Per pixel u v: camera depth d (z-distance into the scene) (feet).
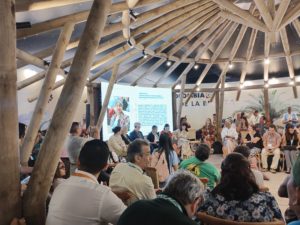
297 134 26.91
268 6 18.63
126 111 32.17
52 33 19.06
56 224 5.73
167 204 4.86
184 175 5.48
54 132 6.83
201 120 42.83
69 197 5.78
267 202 7.00
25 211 6.49
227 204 7.03
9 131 6.03
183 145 30.91
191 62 33.76
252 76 40.11
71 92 7.02
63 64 22.76
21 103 24.81
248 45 32.35
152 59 32.22
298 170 3.49
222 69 37.19
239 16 20.12
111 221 5.72
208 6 22.16
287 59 33.71
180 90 37.35
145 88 34.76
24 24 15.52
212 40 29.40
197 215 7.27
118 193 8.09
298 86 38.47
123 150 20.52
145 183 8.39
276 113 39.65
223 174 7.38
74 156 12.34
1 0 5.93
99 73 27.68
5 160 6.01
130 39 22.45
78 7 16.08
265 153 27.48
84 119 29.58
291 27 28.99
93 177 6.09
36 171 6.70
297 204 3.51
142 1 16.94
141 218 4.61
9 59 6.01
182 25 24.09
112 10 16.11
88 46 7.20
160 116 36.17
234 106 41.68
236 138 31.27
